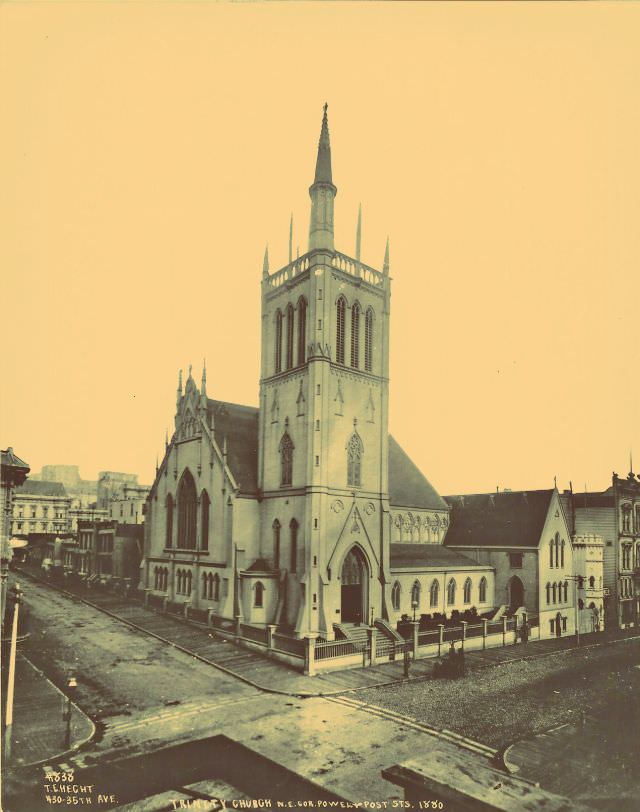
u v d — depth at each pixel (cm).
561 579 6569
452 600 6216
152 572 6550
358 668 4206
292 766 2466
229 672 3912
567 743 2866
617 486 7531
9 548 4131
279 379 5494
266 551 5388
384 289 5716
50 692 3325
